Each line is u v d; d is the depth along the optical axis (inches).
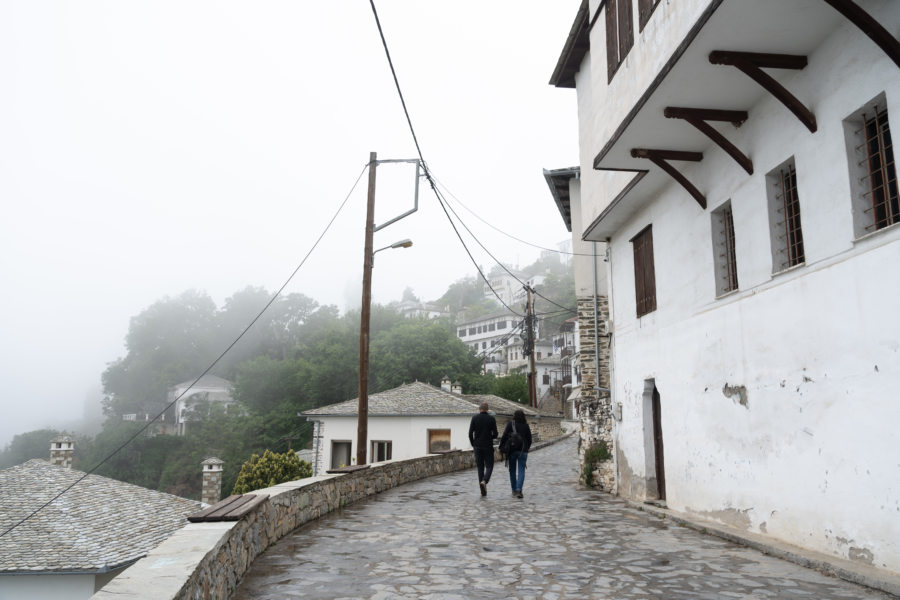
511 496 465.1
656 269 399.9
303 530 304.0
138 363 3440.0
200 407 3117.6
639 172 369.7
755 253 278.8
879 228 210.2
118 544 609.3
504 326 3400.6
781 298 256.7
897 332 190.9
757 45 229.9
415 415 1184.8
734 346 297.1
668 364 377.7
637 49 306.2
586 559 241.1
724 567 225.3
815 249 233.8
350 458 1243.2
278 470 1056.8
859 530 207.2
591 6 406.6
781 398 255.8
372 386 2178.9
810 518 235.1
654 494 410.0
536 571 219.6
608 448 526.3
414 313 5211.6
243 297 3841.0
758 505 273.6
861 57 208.7
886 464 194.7
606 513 376.2
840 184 219.5
